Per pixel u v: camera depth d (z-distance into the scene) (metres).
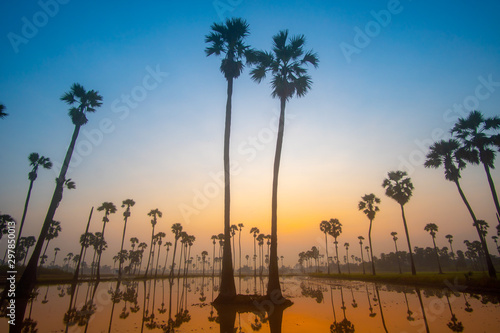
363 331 8.67
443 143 26.25
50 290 24.16
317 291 23.62
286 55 18.12
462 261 103.06
